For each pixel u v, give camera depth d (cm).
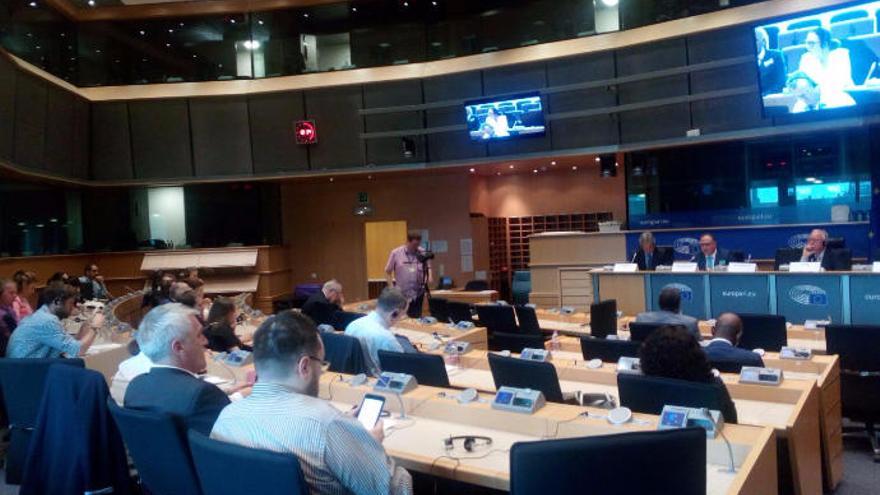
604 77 960
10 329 528
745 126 879
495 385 333
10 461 331
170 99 1109
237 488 169
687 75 907
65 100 995
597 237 972
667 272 640
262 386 188
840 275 555
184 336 249
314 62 1118
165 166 1125
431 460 229
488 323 616
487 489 274
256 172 1134
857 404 400
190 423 223
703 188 989
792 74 796
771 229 895
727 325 385
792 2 830
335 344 415
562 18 991
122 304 800
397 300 423
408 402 290
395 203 1226
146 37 1123
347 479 175
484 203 1271
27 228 1004
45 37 995
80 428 275
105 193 1164
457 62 1048
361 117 1096
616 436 165
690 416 232
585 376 362
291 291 1271
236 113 1123
